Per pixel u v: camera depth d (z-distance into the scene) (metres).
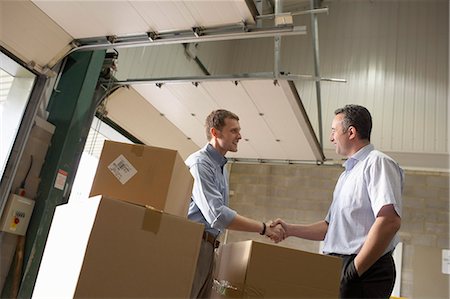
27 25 2.07
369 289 1.37
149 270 1.12
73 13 2.02
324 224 1.86
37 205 2.34
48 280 1.23
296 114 2.89
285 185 4.34
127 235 1.11
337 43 4.72
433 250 3.60
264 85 2.56
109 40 2.21
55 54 2.29
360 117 1.67
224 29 1.94
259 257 1.22
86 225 1.11
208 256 1.51
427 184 3.83
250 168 4.56
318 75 3.05
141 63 3.21
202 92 2.79
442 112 4.06
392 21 4.66
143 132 3.31
